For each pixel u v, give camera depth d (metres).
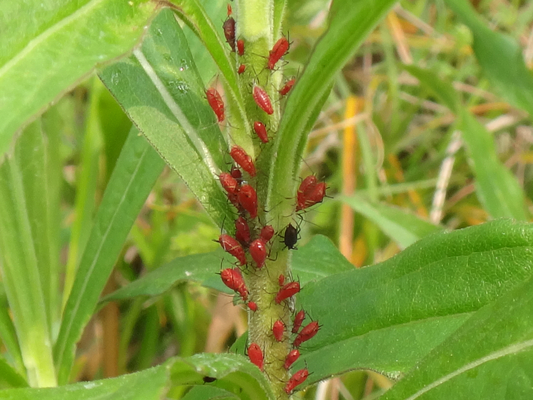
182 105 0.06
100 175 0.12
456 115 0.16
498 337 0.05
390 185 0.18
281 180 0.06
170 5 0.05
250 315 0.06
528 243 0.06
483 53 0.16
